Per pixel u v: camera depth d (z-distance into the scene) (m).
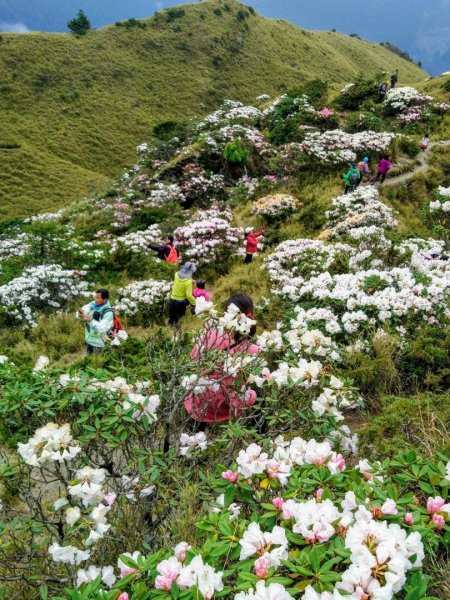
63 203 39.62
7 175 42.56
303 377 2.85
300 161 19.75
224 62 69.94
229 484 2.06
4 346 9.02
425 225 13.32
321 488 2.00
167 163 25.53
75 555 2.09
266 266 11.32
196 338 3.29
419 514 1.82
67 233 15.34
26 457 2.34
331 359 3.40
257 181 20.94
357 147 19.83
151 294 10.26
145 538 2.48
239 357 3.04
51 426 2.38
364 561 1.45
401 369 4.63
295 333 3.23
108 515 2.64
